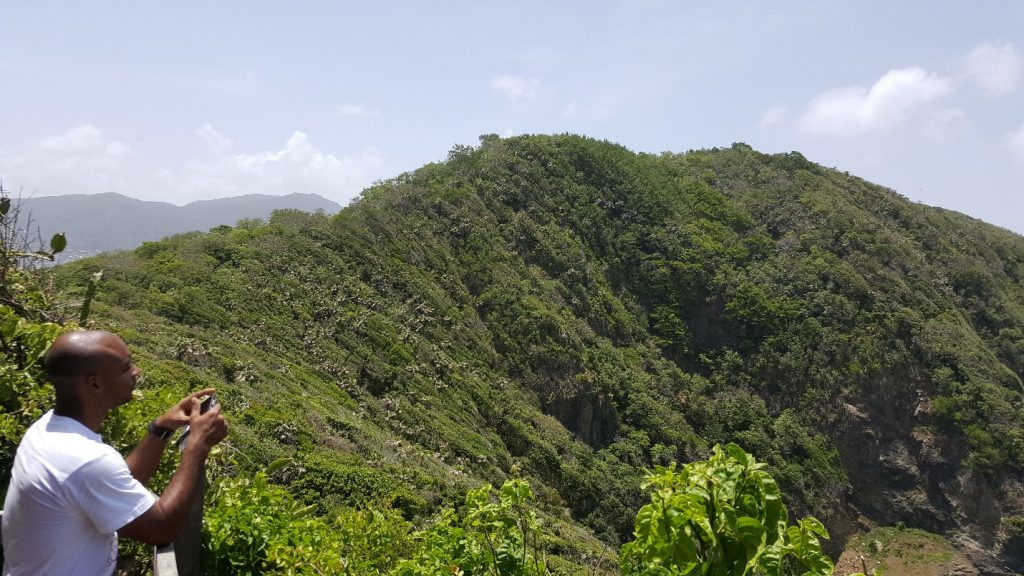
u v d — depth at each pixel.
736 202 71.31
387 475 24.20
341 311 40.25
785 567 3.31
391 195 54.56
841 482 49.31
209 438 2.99
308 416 27.58
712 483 3.06
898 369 53.38
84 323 4.61
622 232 63.97
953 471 50.00
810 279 58.97
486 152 67.06
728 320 58.22
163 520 2.68
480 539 4.68
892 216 72.50
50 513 2.56
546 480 37.88
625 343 54.81
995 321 63.19
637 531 3.09
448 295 48.59
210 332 32.44
